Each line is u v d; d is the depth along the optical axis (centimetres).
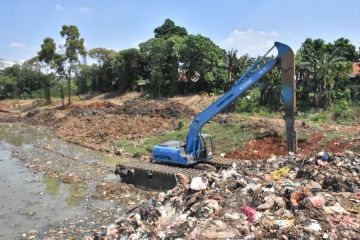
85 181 2294
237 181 1358
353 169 1489
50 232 1571
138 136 3653
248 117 3681
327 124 3247
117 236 1137
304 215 1067
